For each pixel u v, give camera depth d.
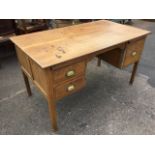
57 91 1.29
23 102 1.87
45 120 1.65
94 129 1.57
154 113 1.74
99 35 1.66
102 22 2.10
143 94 2.00
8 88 2.09
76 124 1.62
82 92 2.02
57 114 1.72
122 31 1.78
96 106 1.83
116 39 1.57
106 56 1.92
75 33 1.70
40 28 2.89
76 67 1.30
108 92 2.03
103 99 1.92
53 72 1.18
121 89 2.08
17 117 1.69
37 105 1.83
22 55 1.49
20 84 2.16
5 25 2.60
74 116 1.70
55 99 1.33
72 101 1.89
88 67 2.55
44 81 1.26
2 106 1.81
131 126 1.60
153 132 1.54
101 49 1.38
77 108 1.80
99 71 2.45
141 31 1.80
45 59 1.19
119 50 1.71
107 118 1.68
